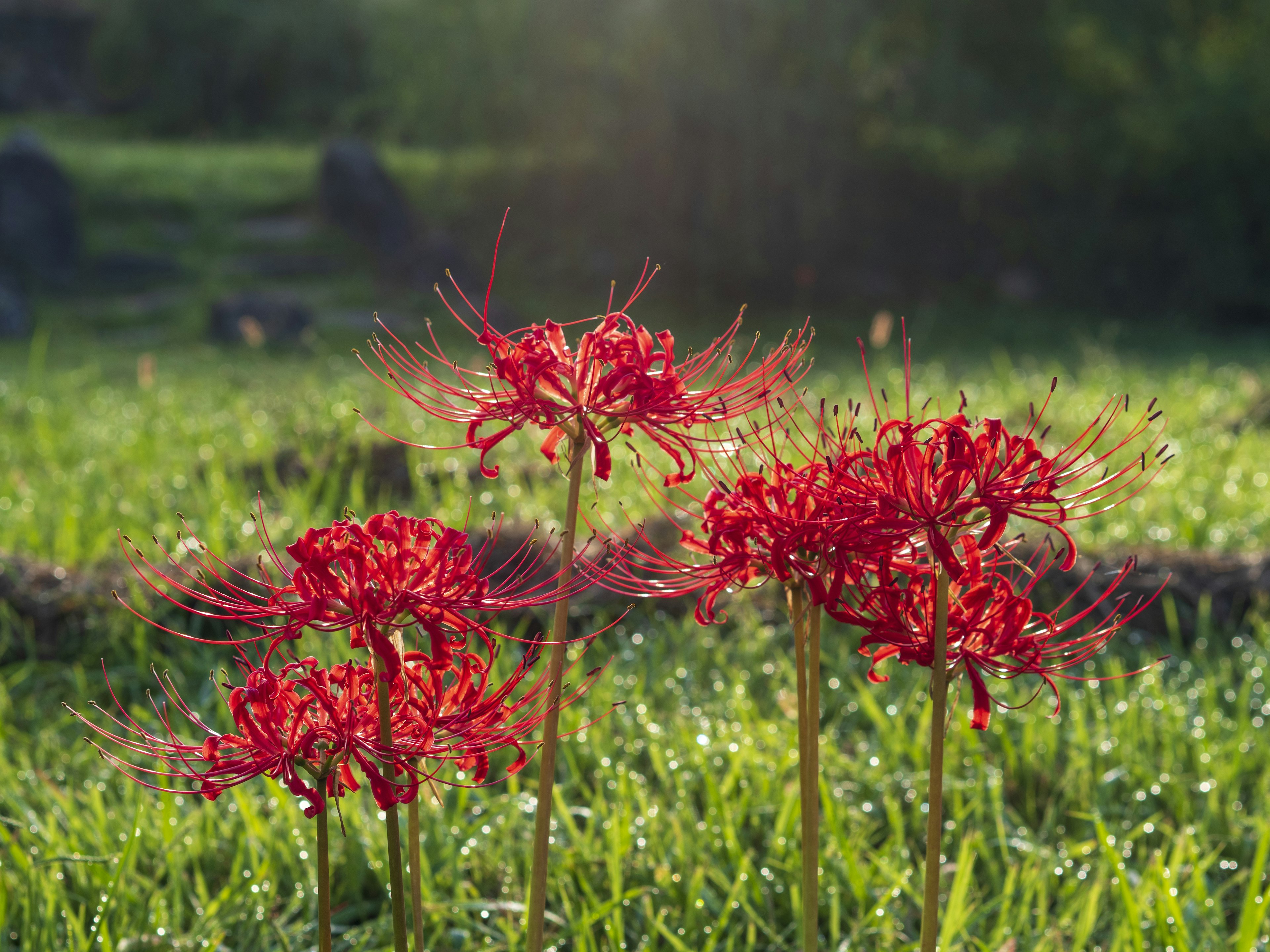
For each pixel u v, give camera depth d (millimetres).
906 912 1348
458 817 1410
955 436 908
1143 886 1300
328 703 902
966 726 1658
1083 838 1491
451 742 932
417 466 2945
